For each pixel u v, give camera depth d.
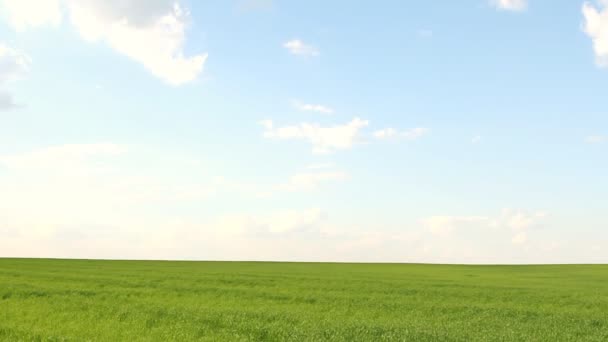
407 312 28.06
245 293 35.12
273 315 24.53
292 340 18.70
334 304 30.66
